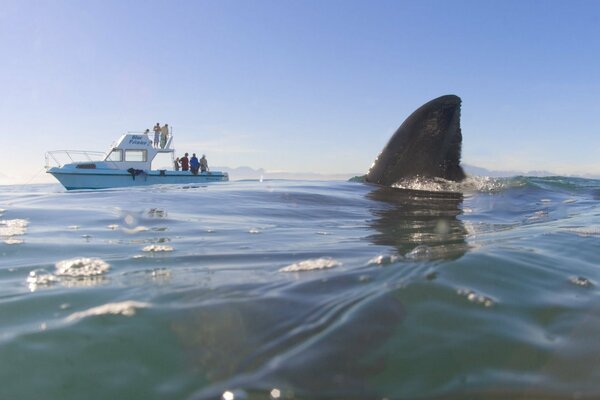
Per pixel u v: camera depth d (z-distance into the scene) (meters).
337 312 2.92
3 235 5.35
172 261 4.23
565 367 2.32
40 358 2.44
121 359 2.42
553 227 6.09
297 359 2.38
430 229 6.09
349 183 10.93
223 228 6.01
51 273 3.84
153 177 31.69
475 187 9.93
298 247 4.86
